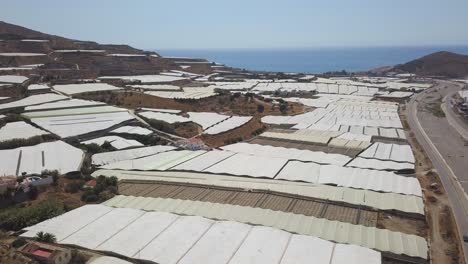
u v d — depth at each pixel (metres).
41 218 56.53
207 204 62.59
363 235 53.03
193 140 107.81
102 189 69.00
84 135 101.50
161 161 88.56
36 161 81.19
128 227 53.16
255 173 80.31
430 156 101.50
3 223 54.38
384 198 66.81
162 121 119.38
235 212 59.59
